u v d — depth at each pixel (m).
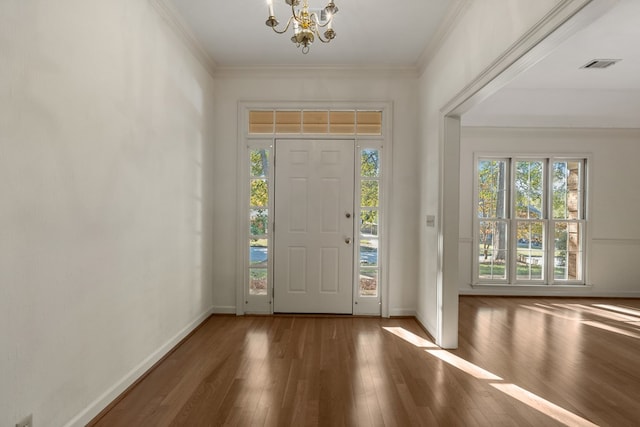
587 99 5.84
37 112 1.79
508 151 6.04
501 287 6.04
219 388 2.69
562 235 6.13
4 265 1.62
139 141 2.79
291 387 2.71
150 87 2.97
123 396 2.56
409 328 4.18
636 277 6.03
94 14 2.23
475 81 2.87
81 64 2.11
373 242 4.71
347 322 4.39
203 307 4.34
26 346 1.74
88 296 2.20
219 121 4.65
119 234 2.52
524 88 5.70
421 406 2.47
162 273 3.21
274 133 4.68
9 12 1.63
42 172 1.83
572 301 5.75
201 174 4.21
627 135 6.02
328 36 2.53
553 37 2.01
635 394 2.70
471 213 6.06
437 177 3.77
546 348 3.62
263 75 4.63
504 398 2.60
